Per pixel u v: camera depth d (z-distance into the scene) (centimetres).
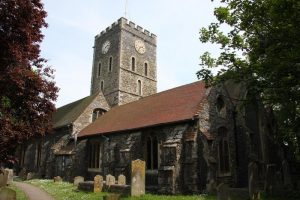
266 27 1495
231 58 1708
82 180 2247
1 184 1822
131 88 3819
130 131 2303
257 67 1522
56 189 1983
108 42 4078
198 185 1755
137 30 4119
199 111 1934
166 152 1870
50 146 3122
